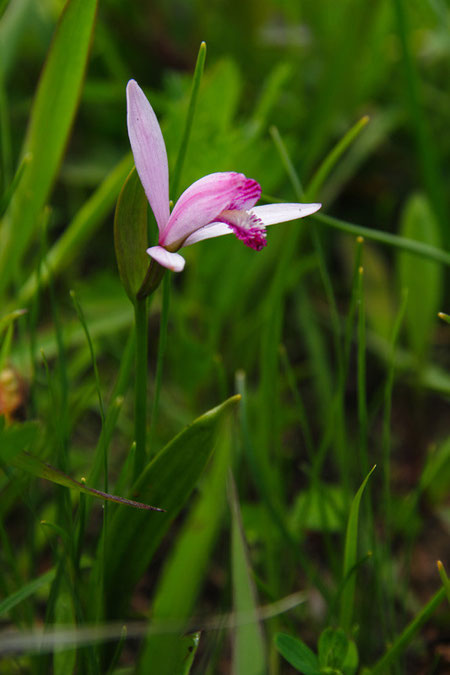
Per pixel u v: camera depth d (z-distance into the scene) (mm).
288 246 355
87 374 437
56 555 324
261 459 362
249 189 309
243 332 439
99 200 373
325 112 475
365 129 541
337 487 392
